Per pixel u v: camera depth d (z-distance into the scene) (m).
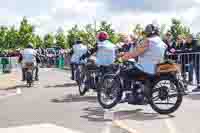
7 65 24.70
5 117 7.30
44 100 9.57
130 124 6.58
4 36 68.94
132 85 7.69
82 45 13.58
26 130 6.17
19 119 7.09
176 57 12.09
